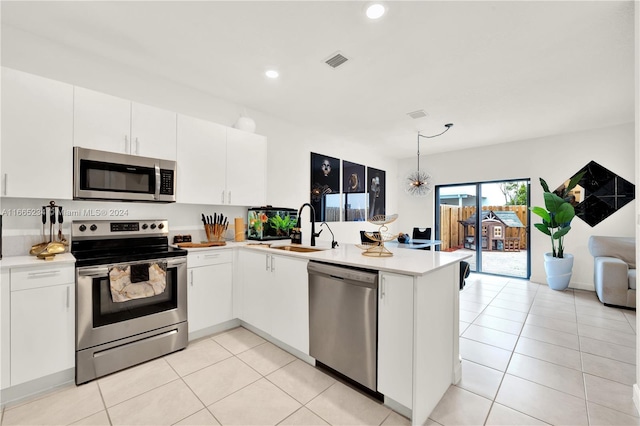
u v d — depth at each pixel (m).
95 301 2.02
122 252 2.34
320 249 2.62
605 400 1.80
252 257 2.73
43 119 1.99
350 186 5.24
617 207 4.20
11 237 2.09
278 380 2.01
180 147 2.69
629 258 3.82
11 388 1.75
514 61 2.48
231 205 3.19
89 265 1.98
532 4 1.81
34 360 1.80
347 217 5.16
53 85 2.04
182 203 2.75
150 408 1.72
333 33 2.13
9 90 1.88
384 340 1.71
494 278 5.21
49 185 2.01
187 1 1.83
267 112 3.73
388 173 6.34
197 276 2.59
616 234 4.20
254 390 1.90
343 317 1.93
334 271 1.97
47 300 1.85
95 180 2.19
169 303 2.40
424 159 6.22
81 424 1.59
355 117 3.89
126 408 1.72
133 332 2.18
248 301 2.78
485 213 5.58
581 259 4.48
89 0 1.83
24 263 1.77
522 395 1.87
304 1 1.81
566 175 4.60
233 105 3.41
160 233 2.74
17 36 2.13
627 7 1.82
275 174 3.91
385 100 3.32
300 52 2.38
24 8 1.91
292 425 1.59
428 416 1.68
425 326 1.65
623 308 3.54
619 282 3.53
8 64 2.10
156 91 2.79
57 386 1.90
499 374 2.12
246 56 2.45
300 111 3.69
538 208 4.44
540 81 2.84
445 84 2.92
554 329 2.93
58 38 2.24
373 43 2.24
